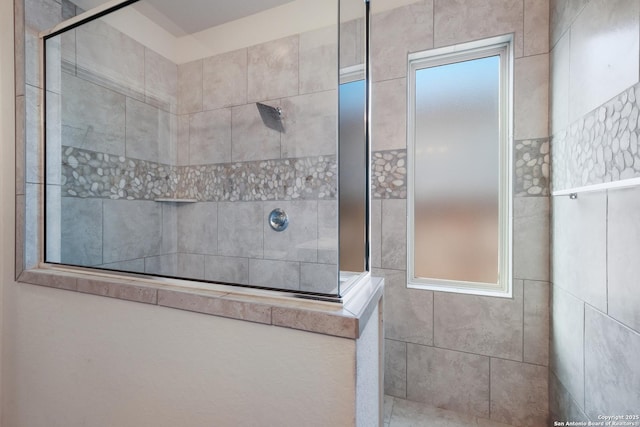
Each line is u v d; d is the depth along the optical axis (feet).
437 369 4.90
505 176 4.75
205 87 5.74
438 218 5.18
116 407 2.93
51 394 3.35
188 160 5.93
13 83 3.68
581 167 3.36
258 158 5.15
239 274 3.91
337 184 3.87
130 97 5.09
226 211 5.41
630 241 2.54
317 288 2.68
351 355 2.00
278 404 2.23
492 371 4.59
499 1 4.42
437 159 5.18
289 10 4.83
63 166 4.05
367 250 3.51
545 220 4.30
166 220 5.73
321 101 4.44
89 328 3.08
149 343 2.74
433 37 4.80
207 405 2.49
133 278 3.14
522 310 4.43
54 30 3.89
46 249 3.79
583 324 3.34
